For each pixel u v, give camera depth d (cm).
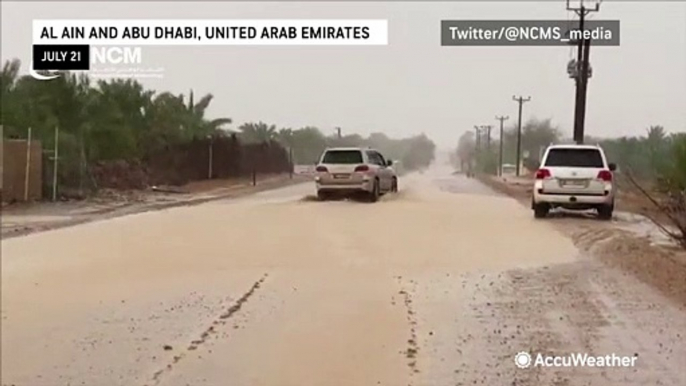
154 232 4106
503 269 2964
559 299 2395
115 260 3158
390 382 1609
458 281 2717
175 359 1802
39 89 6862
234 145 9969
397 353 1819
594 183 4778
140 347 1892
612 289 2538
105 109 7412
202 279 2792
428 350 1844
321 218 4884
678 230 3666
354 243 3706
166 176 8456
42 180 5859
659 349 1827
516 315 2191
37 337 1966
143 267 3012
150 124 8512
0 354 1828
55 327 2077
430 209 5572
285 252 3450
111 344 1931
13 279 2703
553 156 4916
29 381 1648
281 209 5572
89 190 6412
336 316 2208
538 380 1619
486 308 2286
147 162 8281
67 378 1677
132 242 3700
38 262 3052
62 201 5828
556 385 1583
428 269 2980
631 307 2270
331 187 6425
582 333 1967
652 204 4619
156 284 2673
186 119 9194
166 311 2270
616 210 5303
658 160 4003
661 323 2070
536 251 3422
